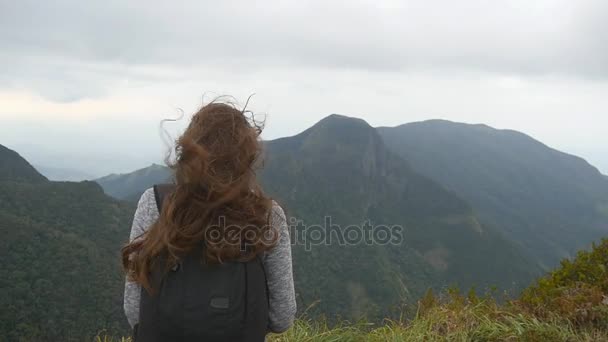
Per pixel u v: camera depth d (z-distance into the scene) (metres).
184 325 1.29
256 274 1.38
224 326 1.30
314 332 3.38
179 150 1.39
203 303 1.30
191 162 1.32
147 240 1.35
